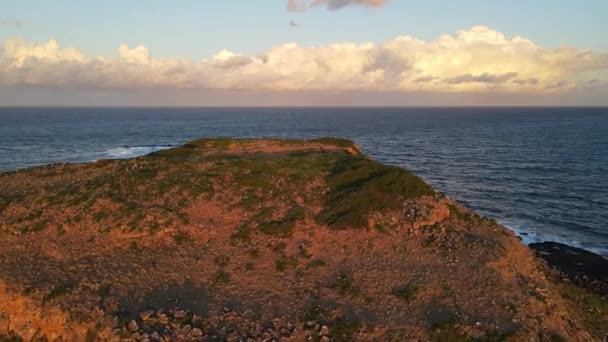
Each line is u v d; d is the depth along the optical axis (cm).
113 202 3145
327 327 2148
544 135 16175
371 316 2244
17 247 2783
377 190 3378
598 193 6831
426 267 2653
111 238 2817
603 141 13912
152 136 14975
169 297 2361
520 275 2628
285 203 3344
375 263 2709
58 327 2133
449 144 13462
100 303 2233
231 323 2192
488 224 3288
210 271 2617
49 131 16438
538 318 2228
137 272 2536
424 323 2181
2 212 3250
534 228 5138
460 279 2520
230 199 3338
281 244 2872
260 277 2573
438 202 3325
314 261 2719
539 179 7950
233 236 2944
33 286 2338
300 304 2347
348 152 5166
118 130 17525
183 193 3325
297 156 4534
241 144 5466
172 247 2816
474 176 8275
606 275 3647
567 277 3391
